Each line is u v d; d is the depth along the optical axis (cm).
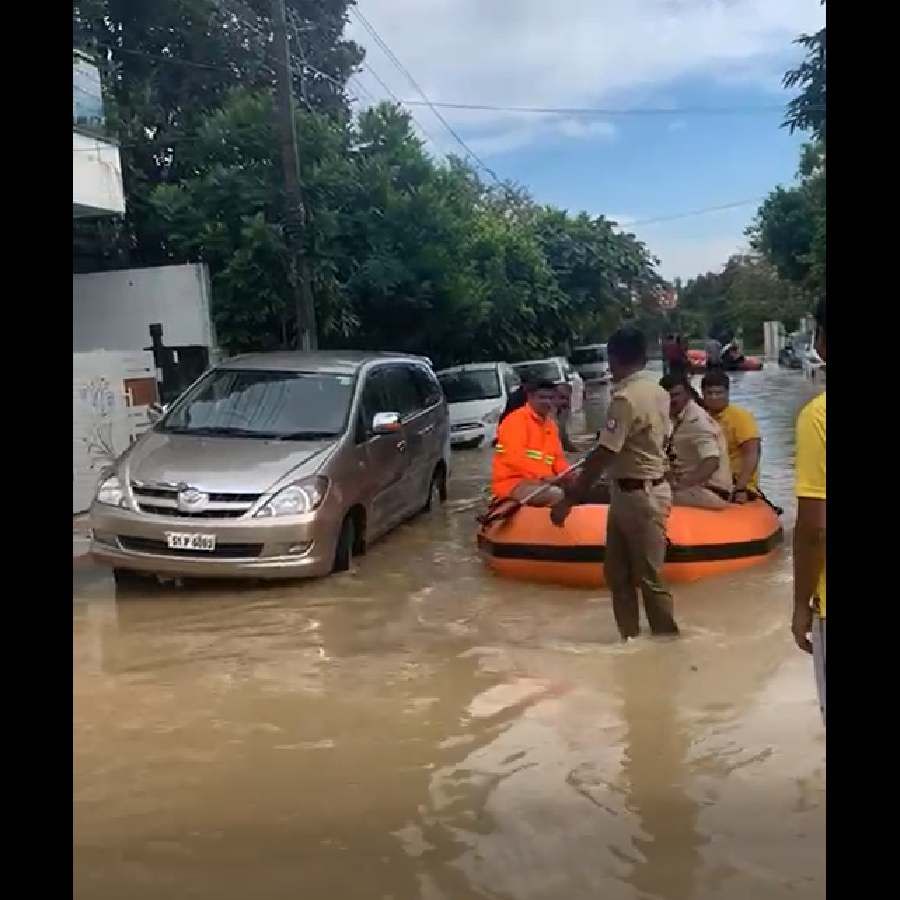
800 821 354
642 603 611
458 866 328
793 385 3291
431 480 1022
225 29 2033
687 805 369
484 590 707
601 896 309
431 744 432
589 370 3712
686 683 506
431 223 1816
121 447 1089
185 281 1446
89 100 1328
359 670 535
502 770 403
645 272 4622
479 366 1862
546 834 349
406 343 1944
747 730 442
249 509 677
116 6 1928
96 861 334
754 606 647
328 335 1691
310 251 1543
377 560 796
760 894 308
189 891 316
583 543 705
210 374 843
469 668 537
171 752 425
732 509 765
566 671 529
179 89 2002
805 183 3297
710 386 825
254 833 354
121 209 1372
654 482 575
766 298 7225
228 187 1565
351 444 770
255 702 487
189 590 700
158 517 676
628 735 438
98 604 666
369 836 350
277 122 1565
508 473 775
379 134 1909
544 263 2934
